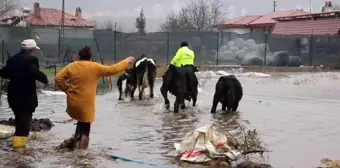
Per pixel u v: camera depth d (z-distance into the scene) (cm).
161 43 3628
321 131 1055
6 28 3347
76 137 845
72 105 830
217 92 1317
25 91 838
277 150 858
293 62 3762
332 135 1009
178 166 733
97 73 838
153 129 1061
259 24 6088
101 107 1445
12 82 839
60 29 3416
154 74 1688
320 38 3903
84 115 831
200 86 2158
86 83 832
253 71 3431
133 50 3581
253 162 753
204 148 766
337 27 4409
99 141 920
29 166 715
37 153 800
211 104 1527
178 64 1441
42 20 5788
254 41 3803
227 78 1324
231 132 1005
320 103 1590
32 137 926
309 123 1163
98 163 743
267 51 3797
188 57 1447
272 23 5872
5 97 1605
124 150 845
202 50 3697
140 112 1335
